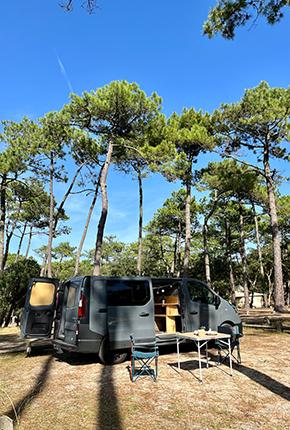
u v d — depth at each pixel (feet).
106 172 53.16
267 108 57.26
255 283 143.54
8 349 28.22
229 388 16.89
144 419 13.03
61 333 24.35
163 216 102.32
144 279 25.38
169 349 28.02
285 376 18.95
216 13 20.61
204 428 12.17
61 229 106.01
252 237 109.91
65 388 17.22
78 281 23.89
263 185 76.79
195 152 66.95
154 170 50.78
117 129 55.77
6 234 97.19
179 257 107.76
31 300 25.76
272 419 12.91
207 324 27.35
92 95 51.44
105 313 22.85
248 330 39.55
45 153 65.67
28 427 12.38
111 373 20.21
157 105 54.44
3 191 75.92
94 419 13.06
